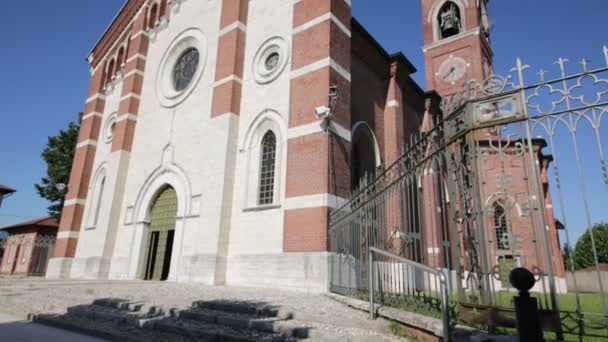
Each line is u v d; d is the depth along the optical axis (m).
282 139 14.34
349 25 15.26
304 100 13.86
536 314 3.29
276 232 13.35
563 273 17.86
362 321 6.25
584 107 3.87
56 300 9.79
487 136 4.70
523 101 4.34
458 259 4.85
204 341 6.04
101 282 15.05
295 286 11.99
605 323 3.45
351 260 10.09
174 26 21.38
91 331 6.92
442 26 31.83
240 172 15.24
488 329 4.23
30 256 31.70
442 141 5.48
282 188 13.73
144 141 20.05
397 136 18.25
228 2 17.88
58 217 32.25
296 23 15.20
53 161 32.19
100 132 24.50
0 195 37.75
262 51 16.22
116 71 24.95
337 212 11.49
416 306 5.92
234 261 14.16
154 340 6.10
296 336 5.77
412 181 6.70
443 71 30.41
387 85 19.34
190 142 17.47
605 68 3.82
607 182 3.58
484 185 4.68
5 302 10.51
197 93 18.11
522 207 4.37
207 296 9.66
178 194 17.08
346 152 13.49
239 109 16.14
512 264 4.30
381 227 8.02
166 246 17.42
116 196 19.62
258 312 7.32
